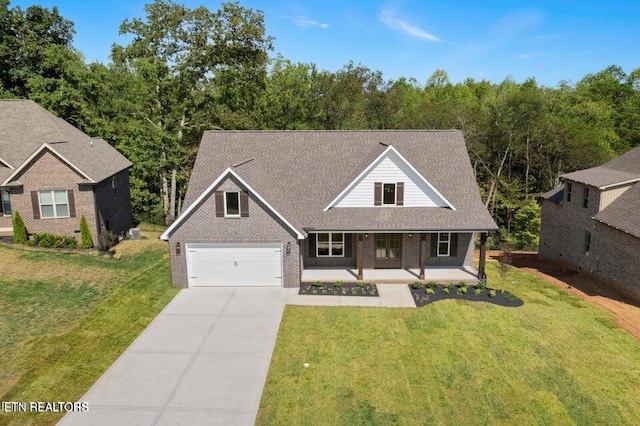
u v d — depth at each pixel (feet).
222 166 83.25
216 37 128.57
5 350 51.55
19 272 72.49
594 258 81.76
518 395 45.01
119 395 44.32
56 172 87.45
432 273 78.13
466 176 82.53
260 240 71.00
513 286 76.13
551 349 54.08
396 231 72.64
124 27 124.98
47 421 40.14
